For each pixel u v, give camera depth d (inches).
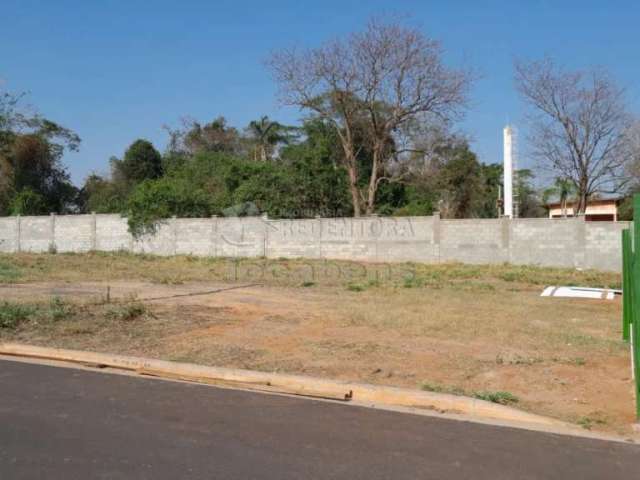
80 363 353.4
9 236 1545.3
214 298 631.8
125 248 1416.1
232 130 2758.4
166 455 202.7
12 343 388.8
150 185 1473.9
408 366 333.1
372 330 440.5
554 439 228.5
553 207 2127.2
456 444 220.5
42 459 197.3
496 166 2422.5
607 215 1982.0
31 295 647.8
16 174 2049.7
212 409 259.3
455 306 573.6
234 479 183.2
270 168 1670.8
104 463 194.4
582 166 1419.8
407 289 735.7
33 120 2094.0
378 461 201.5
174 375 324.2
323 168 1550.2
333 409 263.9
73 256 1337.4
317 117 1670.8
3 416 245.1
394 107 1528.1
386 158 1668.3
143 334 422.0
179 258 1273.4
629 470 198.5
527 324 470.6
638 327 245.0
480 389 289.0
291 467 194.2
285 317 498.3
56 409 256.1
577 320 498.0
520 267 1055.0
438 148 1694.1
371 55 1481.3
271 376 306.5
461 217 2139.5
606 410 262.5
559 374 318.3
